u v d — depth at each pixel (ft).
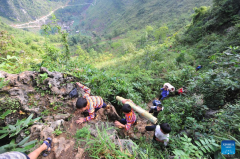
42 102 9.08
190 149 6.89
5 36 25.63
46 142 5.92
